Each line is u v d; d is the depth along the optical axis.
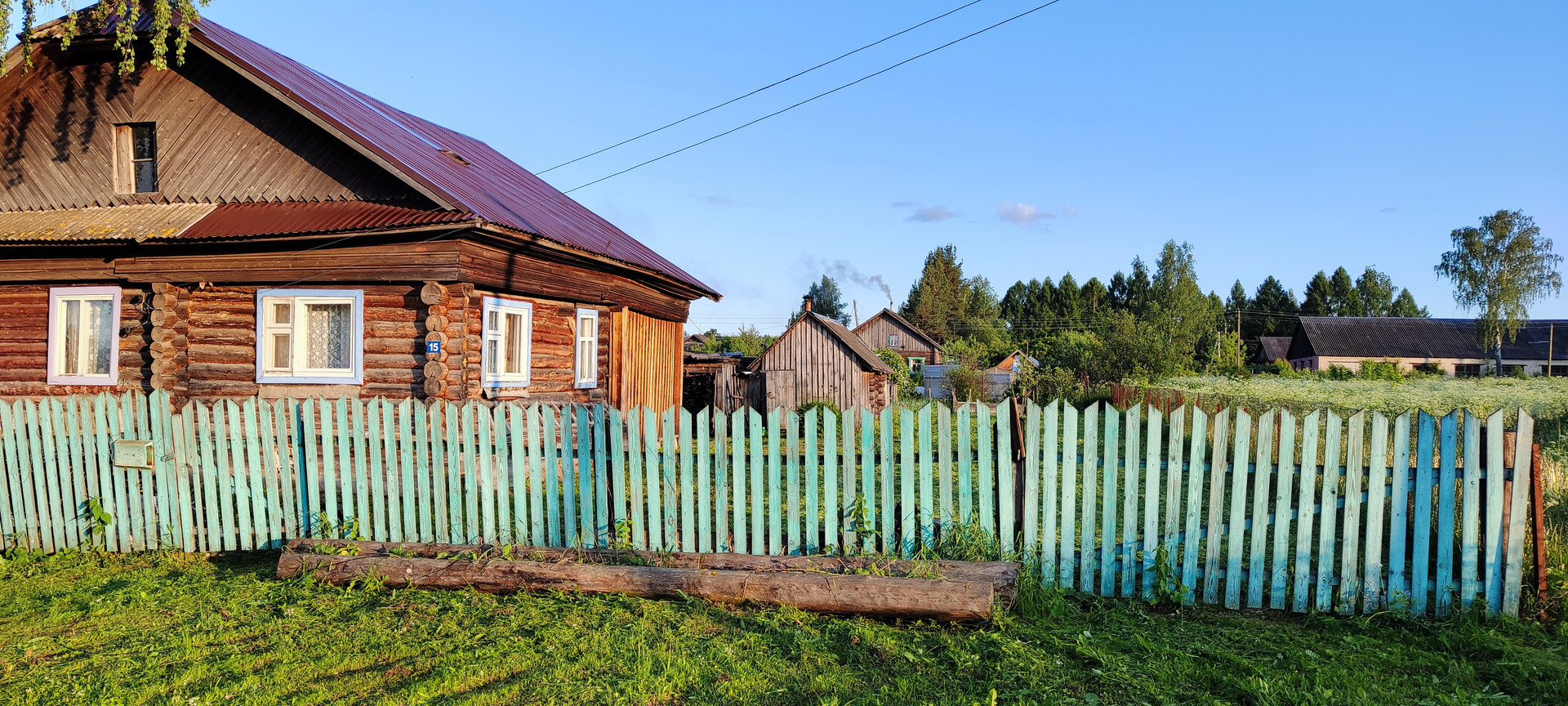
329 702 4.58
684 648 5.27
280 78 12.62
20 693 4.72
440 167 13.61
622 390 16.33
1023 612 6.00
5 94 13.54
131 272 12.20
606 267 14.93
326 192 12.45
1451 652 5.41
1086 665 5.09
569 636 5.46
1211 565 6.31
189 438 8.15
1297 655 5.21
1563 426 17.27
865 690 4.70
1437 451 8.06
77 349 12.79
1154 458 6.39
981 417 6.67
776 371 29.86
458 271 11.17
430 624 5.76
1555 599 5.92
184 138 13.01
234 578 7.16
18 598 6.70
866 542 6.86
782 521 8.98
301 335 11.87
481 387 11.98
